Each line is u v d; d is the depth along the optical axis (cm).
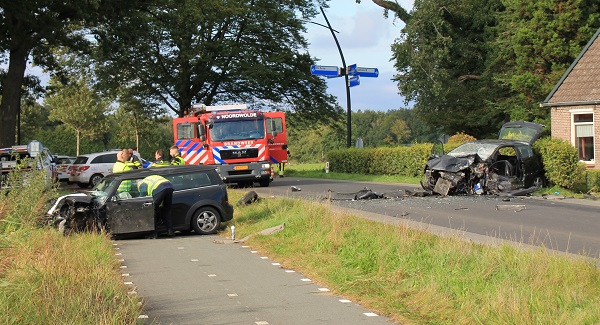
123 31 3180
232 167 2666
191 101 4953
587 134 2853
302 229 1305
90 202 1409
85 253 1024
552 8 3450
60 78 3819
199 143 2711
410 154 3188
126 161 1686
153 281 941
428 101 4428
